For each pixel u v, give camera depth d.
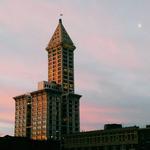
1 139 131.38
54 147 143.50
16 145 133.88
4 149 130.88
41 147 139.75
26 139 137.00
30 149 136.75
